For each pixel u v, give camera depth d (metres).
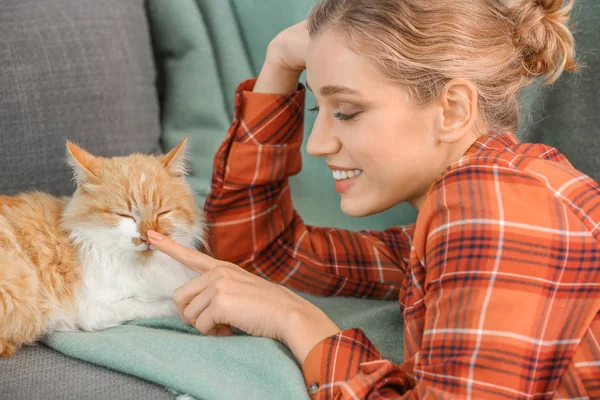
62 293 1.14
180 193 1.29
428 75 0.89
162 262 1.23
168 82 1.92
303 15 1.73
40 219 1.19
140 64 1.75
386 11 0.89
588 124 1.30
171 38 1.87
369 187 0.96
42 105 1.52
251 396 0.88
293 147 1.34
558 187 0.82
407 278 1.00
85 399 0.91
